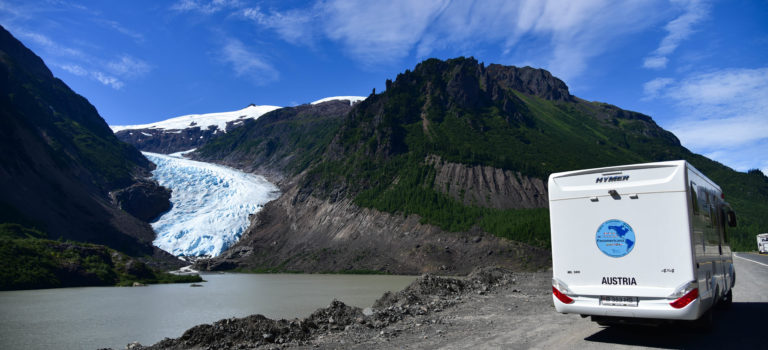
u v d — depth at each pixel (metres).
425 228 100.00
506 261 81.81
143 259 114.00
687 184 10.95
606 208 11.87
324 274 92.56
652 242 11.12
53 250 66.56
